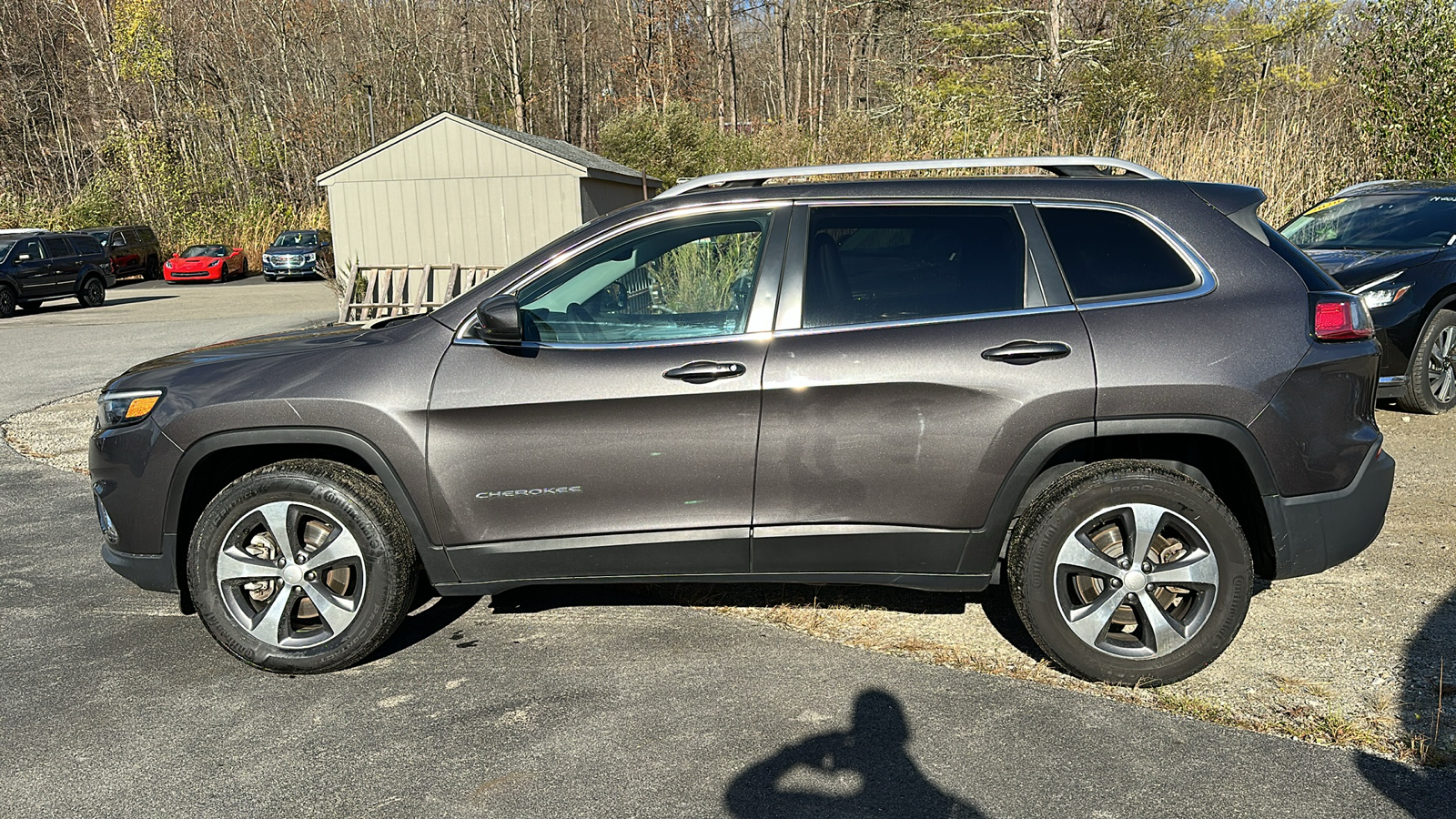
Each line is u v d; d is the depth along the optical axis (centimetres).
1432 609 384
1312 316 323
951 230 336
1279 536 323
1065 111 1773
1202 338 317
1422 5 1159
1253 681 331
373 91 4688
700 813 262
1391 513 498
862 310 332
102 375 1155
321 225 3966
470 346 343
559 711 322
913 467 326
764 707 321
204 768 292
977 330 324
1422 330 682
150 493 352
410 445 337
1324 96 1296
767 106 5972
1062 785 270
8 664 371
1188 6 1945
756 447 330
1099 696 323
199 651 382
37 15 5191
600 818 261
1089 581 331
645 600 420
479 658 367
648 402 330
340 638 351
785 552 338
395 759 295
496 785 279
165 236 4112
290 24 4878
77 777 289
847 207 341
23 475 685
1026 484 324
